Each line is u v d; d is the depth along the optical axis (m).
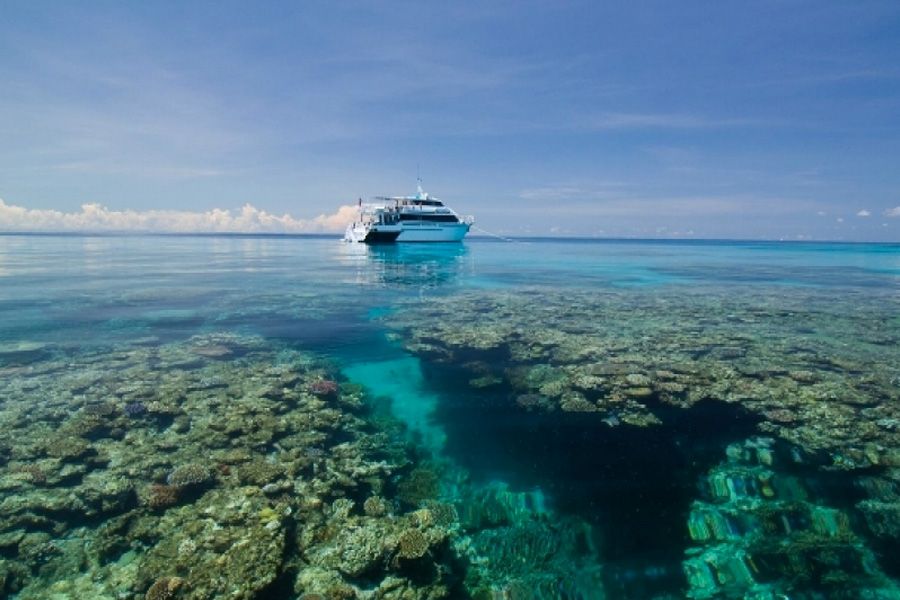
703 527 6.16
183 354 13.65
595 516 6.42
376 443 8.47
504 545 5.93
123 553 5.55
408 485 7.21
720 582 5.27
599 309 21.20
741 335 15.81
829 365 12.30
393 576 5.38
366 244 69.81
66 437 8.11
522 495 6.93
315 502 6.62
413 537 5.87
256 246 108.12
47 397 9.99
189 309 21.09
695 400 9.95
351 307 21.84
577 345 14.47
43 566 5.32
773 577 5.30
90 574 5.23
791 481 7.03
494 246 119.38
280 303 22.94
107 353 13.64
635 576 5.39
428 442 8.51
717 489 6.92
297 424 8.98
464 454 8.09
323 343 15.12
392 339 15.57
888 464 7.38
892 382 10.93
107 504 6.35
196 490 6.74
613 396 10.26
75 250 77.75
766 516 6.30
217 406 9.66
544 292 27.41
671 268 48.59
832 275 41.00
